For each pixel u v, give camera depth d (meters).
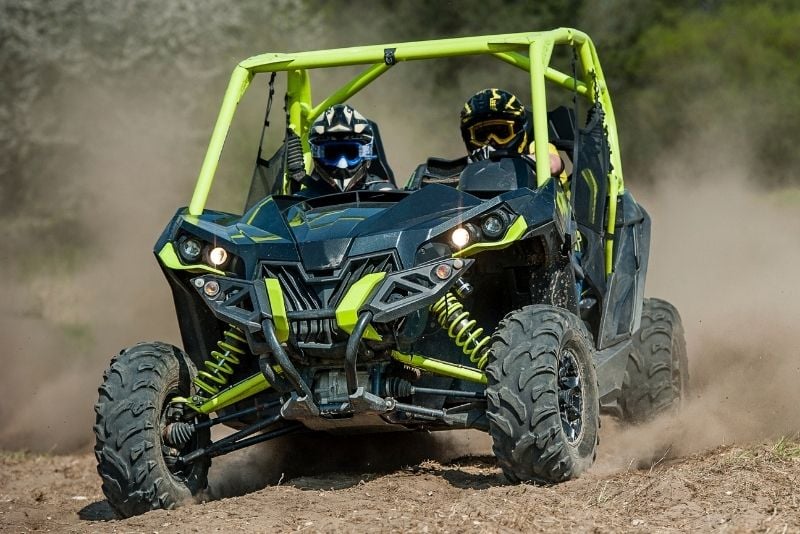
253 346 16.28
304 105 23.44
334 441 20.78
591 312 20.30
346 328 15.85
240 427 18.77
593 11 68.19
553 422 15.76
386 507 15.27
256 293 16.27
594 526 13.65
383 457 20.81
